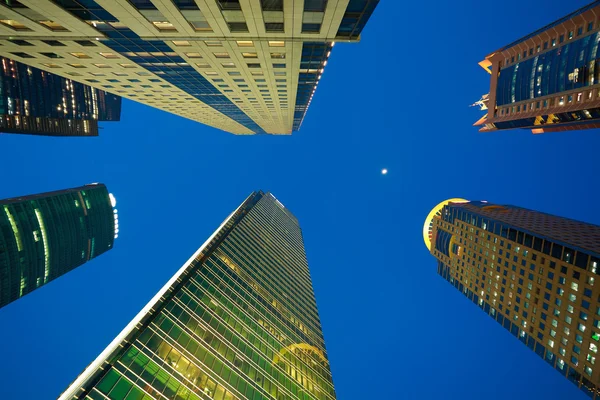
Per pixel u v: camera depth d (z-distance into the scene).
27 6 23.16
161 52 34.09
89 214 144.12
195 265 58.28
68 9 23.95
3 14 24.61
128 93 56.19
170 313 42.16
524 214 102.81
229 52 34.09
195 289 51.28
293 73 44.34
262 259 92.56
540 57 110.38
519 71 122.00
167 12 24.34
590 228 80.44
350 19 26.78
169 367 34.69
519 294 83.81
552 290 72.81
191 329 42.75
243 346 49.06
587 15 90.62
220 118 92.88
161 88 52.44
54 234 121.94
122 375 30.23
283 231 148.12
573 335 66.62
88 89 166.25
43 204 119.75
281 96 60.59
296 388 52.09
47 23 26.58
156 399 30.28
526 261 81.94
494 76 141.50
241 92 55.97
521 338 82.88
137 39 30.28
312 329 83.31
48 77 135.88
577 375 65.44
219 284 59.19
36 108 129.25
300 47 33.06
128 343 33.91
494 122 142.62
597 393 61.06
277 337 61.38
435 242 141.62
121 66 39.72
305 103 73.25
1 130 117.31
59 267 126.44
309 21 26.53
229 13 24.89
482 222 103.88
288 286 94.06
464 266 114.06
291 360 59.31
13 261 103.62
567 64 96.00
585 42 90.06
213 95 58.53
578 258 66.31
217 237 77.06
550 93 103.38
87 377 28.36
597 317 61.62
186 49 33.19
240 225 99.69
